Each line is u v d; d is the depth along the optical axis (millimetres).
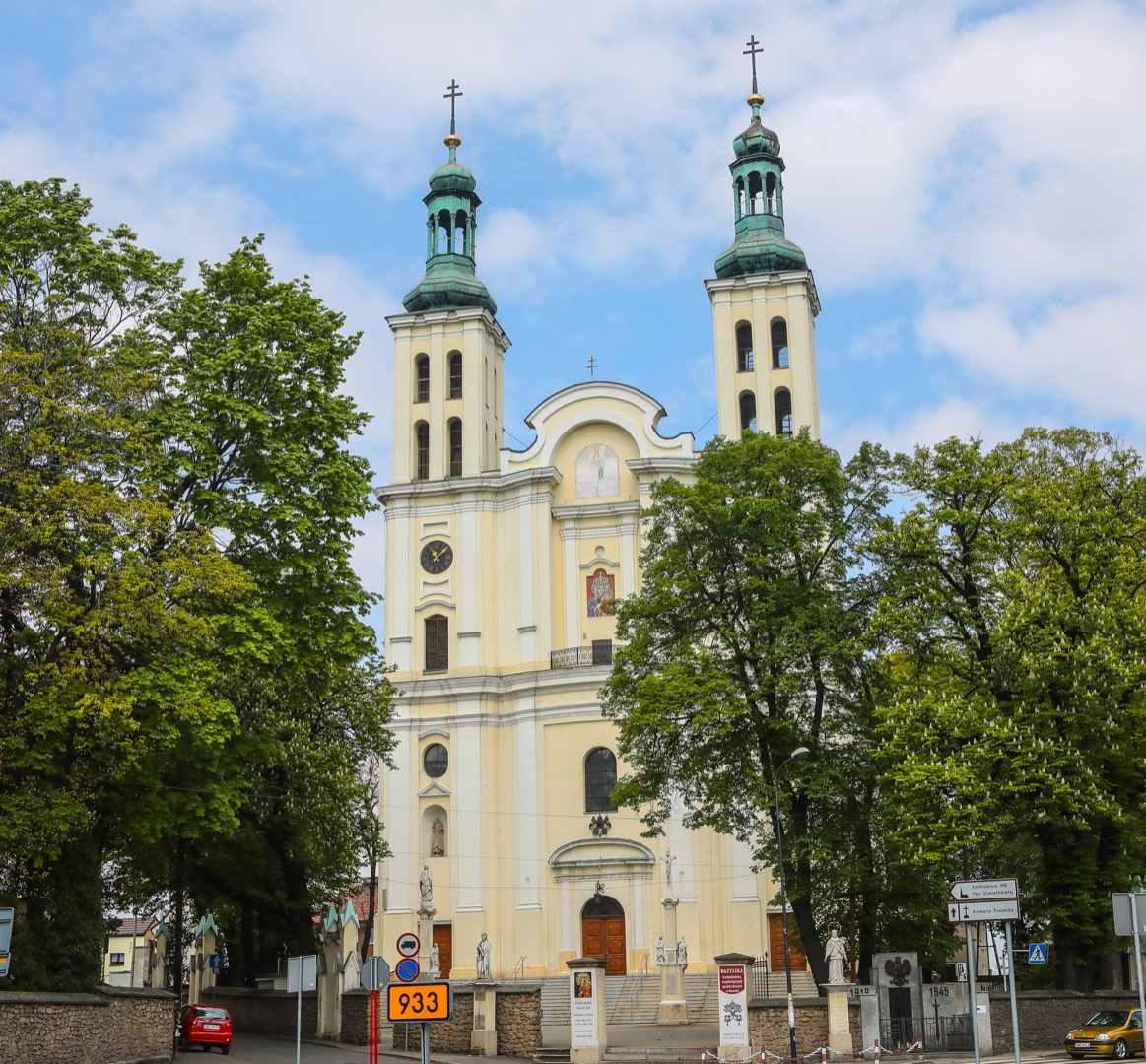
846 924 47062
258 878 52875
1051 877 43656
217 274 42219
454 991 47094
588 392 76062
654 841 69000
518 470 75438
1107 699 42125
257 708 48938
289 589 40156
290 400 41219
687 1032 54375
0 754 32688
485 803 71562
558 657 73312
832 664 45531
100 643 33875
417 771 72750
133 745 33688
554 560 74688
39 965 33469
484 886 70562
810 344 75438
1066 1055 39625
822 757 44594
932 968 52750
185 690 34625
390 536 76188
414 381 78750
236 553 39594
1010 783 41594
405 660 74375
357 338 43375
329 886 55125
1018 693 43500
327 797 50844
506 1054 45812
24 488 33031
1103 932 43125
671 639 47438
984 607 44750
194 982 68062
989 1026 41844
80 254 38250
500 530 75562
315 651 40188
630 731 45125
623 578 73625
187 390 39656
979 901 27594
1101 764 43094
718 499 46656
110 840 43875
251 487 40188
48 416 34812
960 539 45344
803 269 76312
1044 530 45031
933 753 41719
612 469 75688
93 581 34500
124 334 39656
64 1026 32188
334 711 54719
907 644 44500
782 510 46000
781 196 79000
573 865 69312
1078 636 43344
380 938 71125
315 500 40406
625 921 68562
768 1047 41438
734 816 46406
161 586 34812
